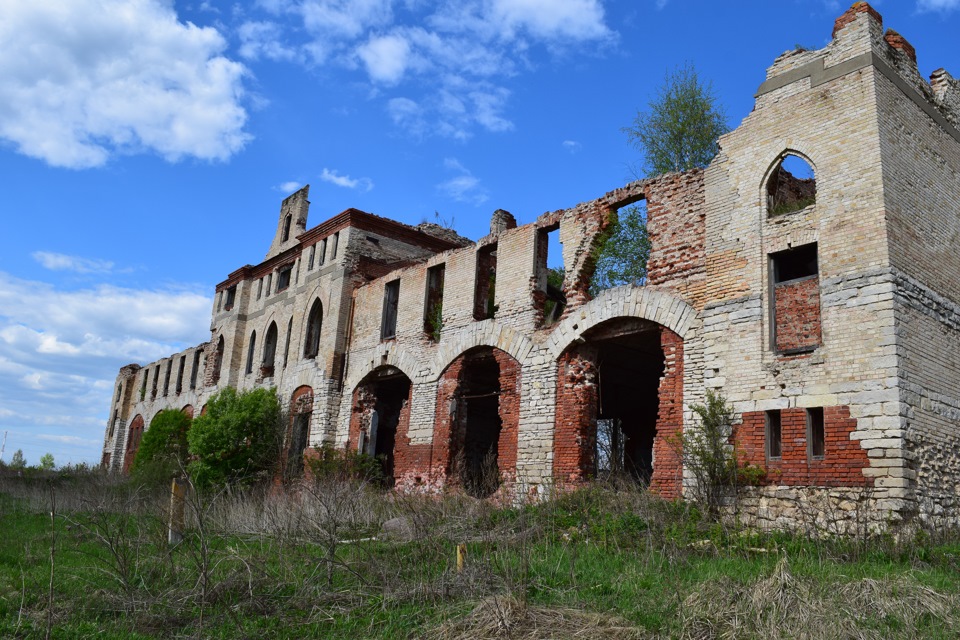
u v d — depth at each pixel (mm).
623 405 28359
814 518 13414
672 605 9109
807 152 16328
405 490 23406
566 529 14984
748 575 10562
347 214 30547
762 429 15445
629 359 22812
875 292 14586
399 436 24922
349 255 30031
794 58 17156
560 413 19844
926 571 11062
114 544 11969
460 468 22859
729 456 15664
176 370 45938
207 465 28109
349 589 10586
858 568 10945
